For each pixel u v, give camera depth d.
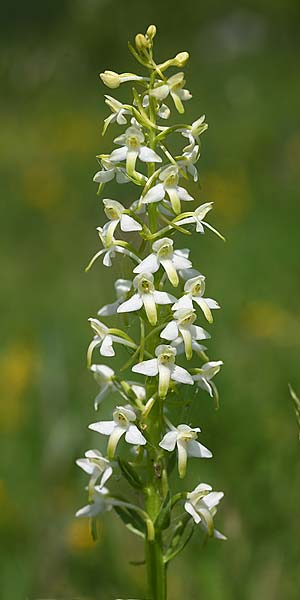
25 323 8.41
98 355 6.38
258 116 15.45
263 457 4.79
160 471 2.93
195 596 4.18
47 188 11.93
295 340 6.43
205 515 2.91
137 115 2.95
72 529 4.75
